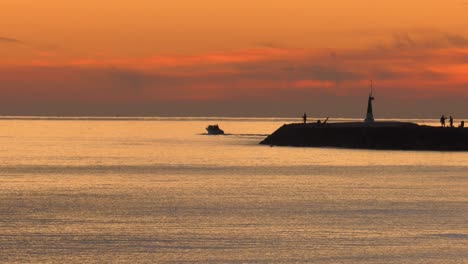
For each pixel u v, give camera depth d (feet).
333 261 332.19
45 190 583.17
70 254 340.18
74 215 443.73
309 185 625.82
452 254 343.87
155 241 366.63
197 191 574.97
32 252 343.46
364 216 442.50
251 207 479.41
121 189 590.14
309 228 402.31
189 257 336.08
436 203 503.20
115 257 335.06
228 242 365.61
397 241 369.91
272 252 346.33
